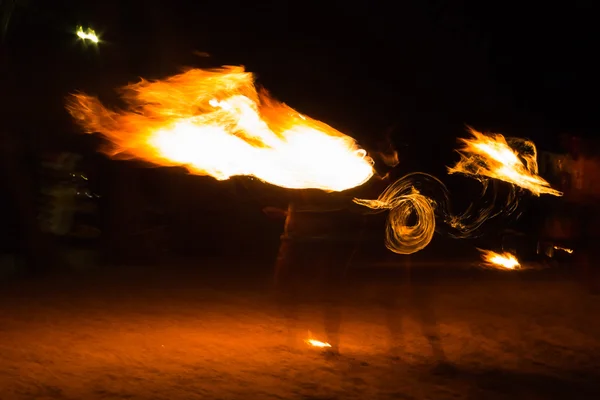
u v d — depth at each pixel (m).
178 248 16.41
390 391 5.87
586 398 5.73
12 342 7.54
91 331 8.12
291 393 5.78
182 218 16.64
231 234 16.88
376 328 8.34
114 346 7.39
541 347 7.49
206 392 5.78
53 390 5.80
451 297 10.56
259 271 13.63
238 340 7.71
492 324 8.61
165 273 13.32
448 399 5.68
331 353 7.07
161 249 15.79
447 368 6.55
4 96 13.82
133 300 10.24
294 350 7.27
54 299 10.30
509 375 6.43
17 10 14.36
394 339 7.76
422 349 7.37
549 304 10.00
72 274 13.09
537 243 15.13
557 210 14.47
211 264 14.73
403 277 12.42
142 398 5.61
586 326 8.54
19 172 13.80
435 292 11.02
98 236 16.70
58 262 13.90
